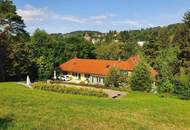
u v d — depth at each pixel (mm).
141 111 30016
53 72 87750
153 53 99062
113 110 28812
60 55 98125
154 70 78625
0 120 19750
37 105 26656
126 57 135625
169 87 59094
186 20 65062
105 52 133625
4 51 72250
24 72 77062
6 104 25719
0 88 39938
